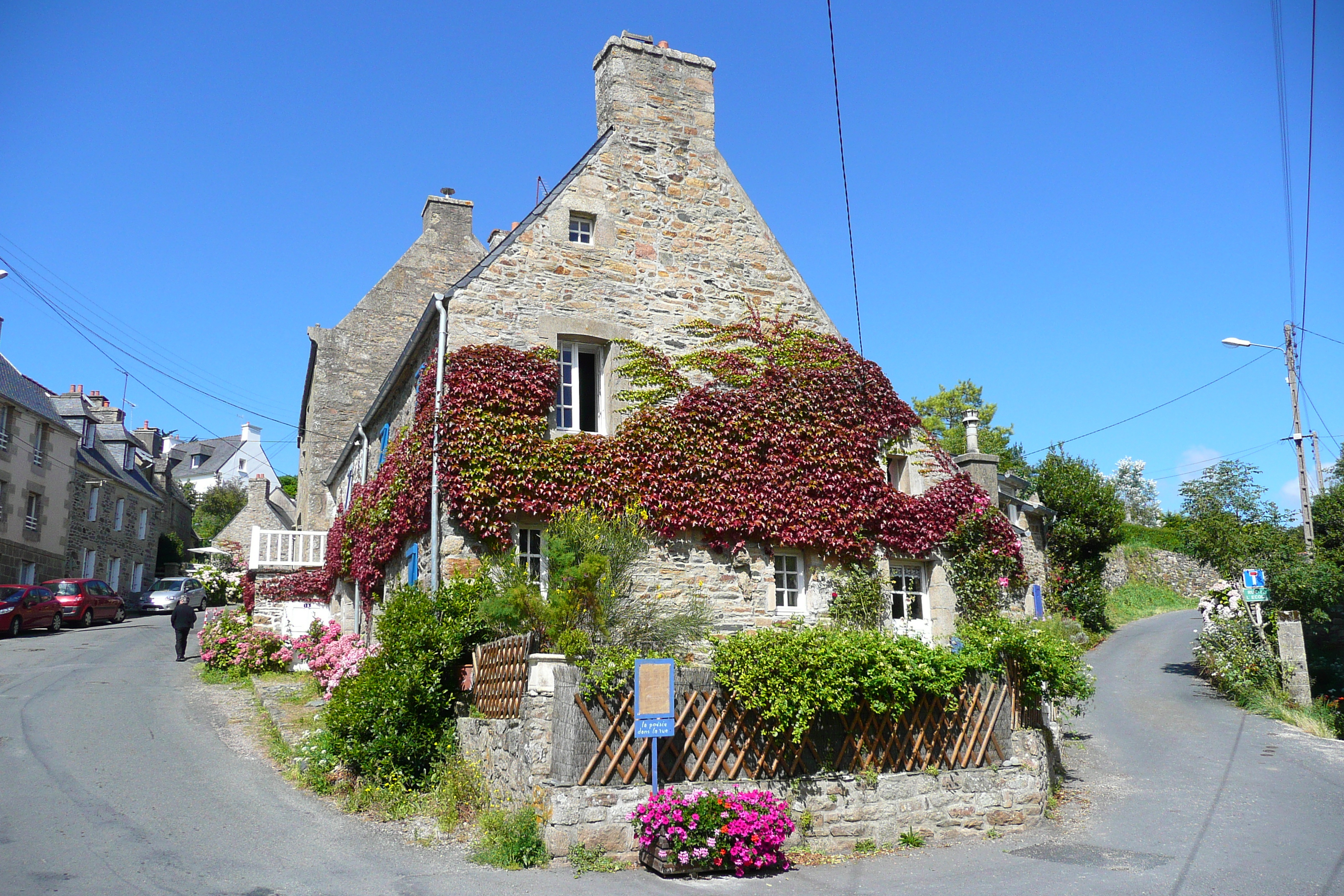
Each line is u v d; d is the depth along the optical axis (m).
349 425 24.30
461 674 10.93
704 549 14.04
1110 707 18.06
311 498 23.89
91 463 37.06
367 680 11.02
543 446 13.28
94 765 10.94
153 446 49.50
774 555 14.65
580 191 14.81
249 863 7.91
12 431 30.84
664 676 8.70
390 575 15.48
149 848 8.13
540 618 10.48
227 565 34.59
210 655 18.66
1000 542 16.48
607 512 13.37
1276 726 16.22
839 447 15.21
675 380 14.45
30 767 10.66
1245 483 26.62
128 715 14.05
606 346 14.55
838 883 8.10
